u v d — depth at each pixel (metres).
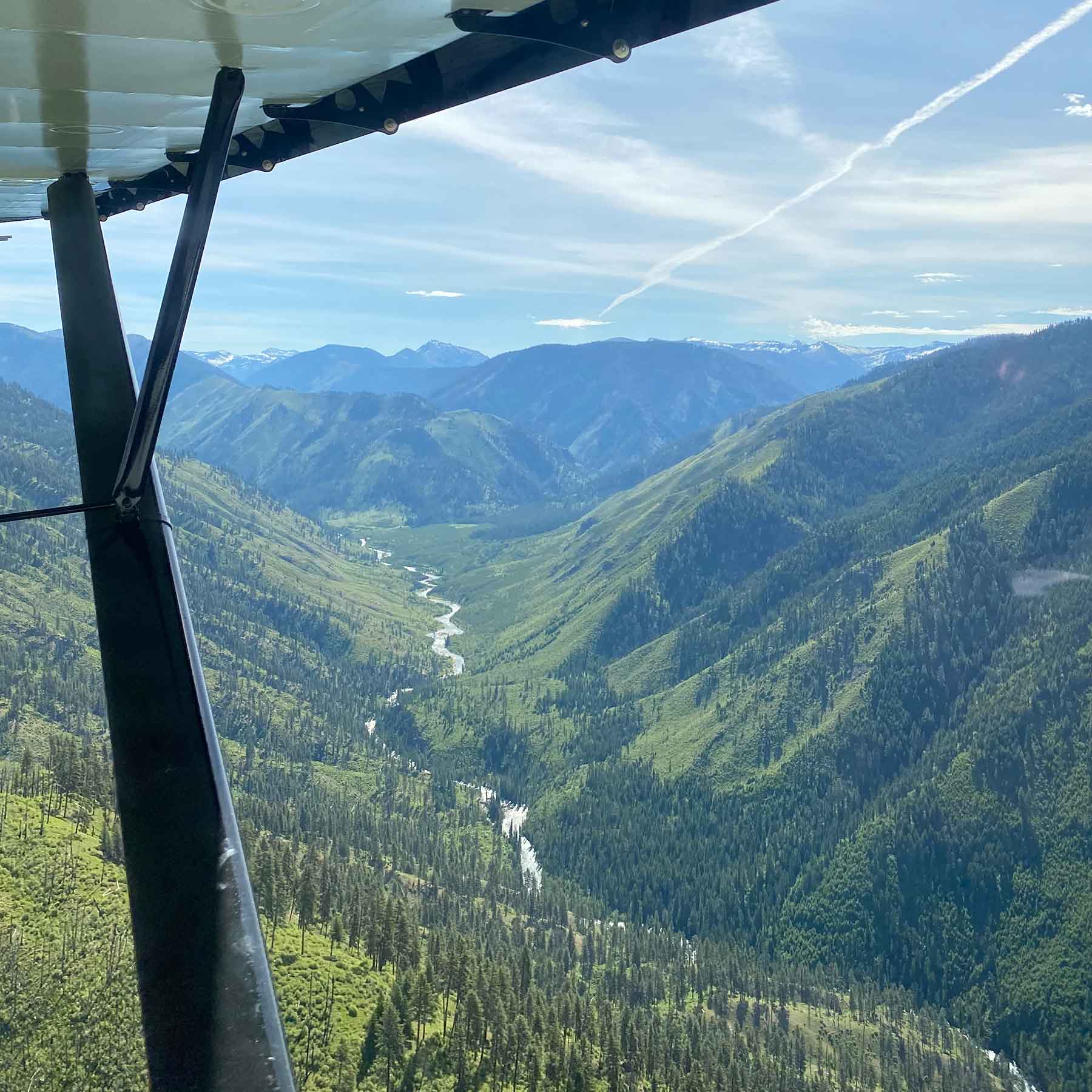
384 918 180.00
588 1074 151.38
